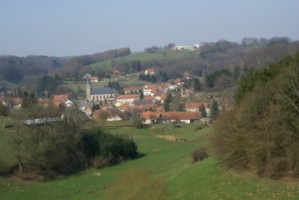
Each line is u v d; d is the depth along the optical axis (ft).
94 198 183.93
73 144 280.51
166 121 510.58
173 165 231.50
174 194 134.41
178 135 406.62
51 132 269.64
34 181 241.76
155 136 405.80
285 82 115.24
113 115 531.50
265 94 122.21
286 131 111.96
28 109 282.97
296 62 120.26
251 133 121.70
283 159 112.16
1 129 293.23
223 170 138.00
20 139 256.52
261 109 122.31
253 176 122.11
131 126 455.63
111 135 305.32
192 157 215.72
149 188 158.81
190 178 144.77
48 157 259.60
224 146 138.41
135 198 154.61
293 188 103.71
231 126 133.69
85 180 240.32
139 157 312.71
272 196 101.19
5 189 219.20
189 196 124.47
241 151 129.29
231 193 112.06
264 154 117.60
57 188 223.30
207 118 513.45
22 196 207.21
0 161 244.63
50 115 282.56
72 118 293.43
